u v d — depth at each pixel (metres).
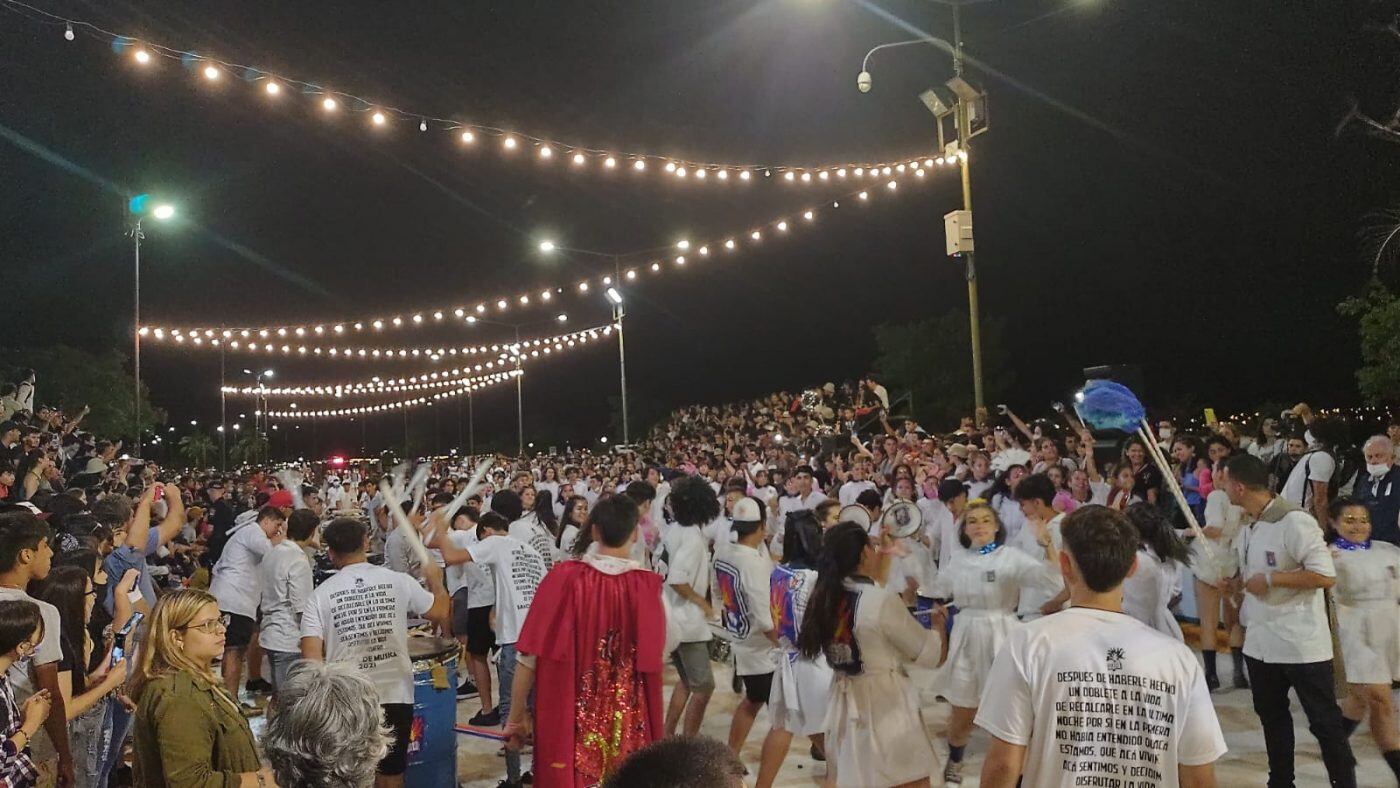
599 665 4.30
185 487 20.48
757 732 7.30
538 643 4.27
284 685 2.79
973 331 15.10
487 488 15.30
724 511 10.12
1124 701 2.82
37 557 4.60
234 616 8.40
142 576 7.18
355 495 21.12
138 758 3.40
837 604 4.51
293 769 2.62
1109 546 2.98
